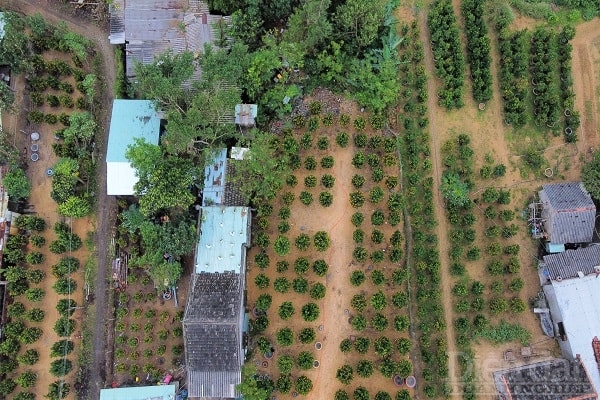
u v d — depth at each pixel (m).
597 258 32.56
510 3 38.28
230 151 34.81
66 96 35.19
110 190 32.78
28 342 31.94
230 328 29.47
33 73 35.56
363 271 34.25
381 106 35.19
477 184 35.78
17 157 34.12
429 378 31.94
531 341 33.50
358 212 34.91
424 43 37.94
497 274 34.19
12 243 32.81
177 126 29.95
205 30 35.59
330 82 36.84
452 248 34.59
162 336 32.44
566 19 38.16
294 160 35.03
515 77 37.22
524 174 36.00
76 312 33.16
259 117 35.56
